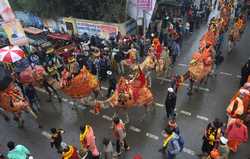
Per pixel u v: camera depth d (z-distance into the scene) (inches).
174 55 703.1
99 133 524.1
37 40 814.5
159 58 629.9
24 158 402.0
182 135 505.7
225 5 893.8
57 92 644.7
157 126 529.7
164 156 467.5
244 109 477.4
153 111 568.4
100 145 496.7
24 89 571.8
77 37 844.0
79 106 597.0
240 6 957.8
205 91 616.4
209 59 578.9
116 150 466.3
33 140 525.3
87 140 406.6
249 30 889.5
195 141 492.1
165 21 862.5
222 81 647.1
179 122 534.9
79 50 719.7
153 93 620.7
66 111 588.7
